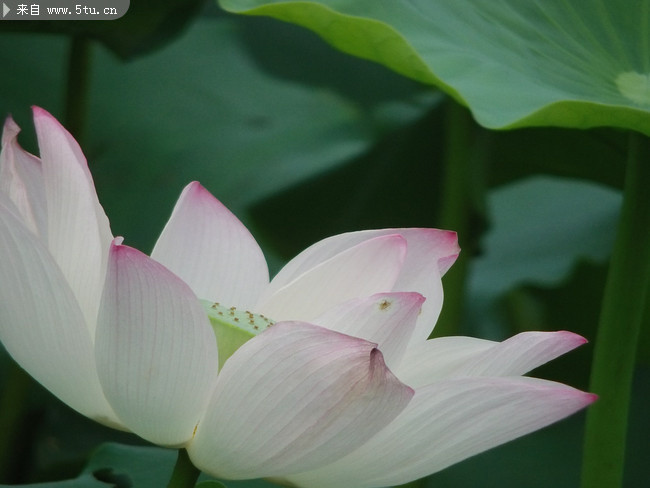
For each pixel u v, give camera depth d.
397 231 0.88
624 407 0.97
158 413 0.78
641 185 0.96
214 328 0.83
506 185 1.40
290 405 0.77
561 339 0.81
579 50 1.01
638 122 0.91
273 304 0.87
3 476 1.26
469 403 0.79
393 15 0.99
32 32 1.25
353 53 0.96
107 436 1.38
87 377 0.80
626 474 1.34
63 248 0.82
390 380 0.76
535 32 1.01
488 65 0.97
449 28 1.00
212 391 0.78
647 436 1.38
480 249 1.27
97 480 0.95
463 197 1.19
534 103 0.95
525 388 0.79
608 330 0.97
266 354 0.77
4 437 1.25
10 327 0.80
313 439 0.78
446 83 0.93
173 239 0.89
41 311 0.79
